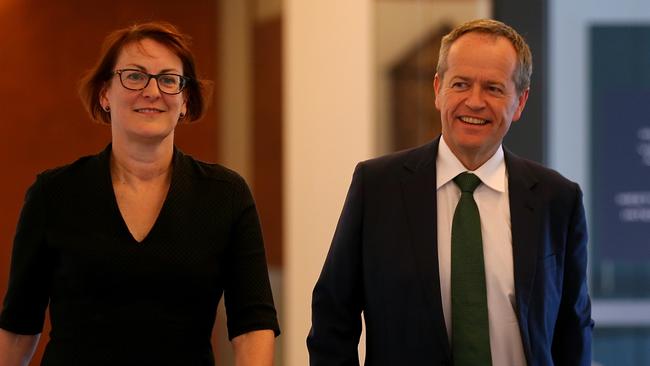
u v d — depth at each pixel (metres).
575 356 4.22
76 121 7.72
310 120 7.61
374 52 7.64
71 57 7.66
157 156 3.91
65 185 3.87
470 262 3.96
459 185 4.10
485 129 3.96
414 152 4.25
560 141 7.89
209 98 4.06
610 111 7.91
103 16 7.65
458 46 3.99
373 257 4.07
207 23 7.60
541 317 3.94
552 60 7.85
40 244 3.83
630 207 7.95
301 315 7.67
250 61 7.61
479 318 3.90
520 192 4.09
